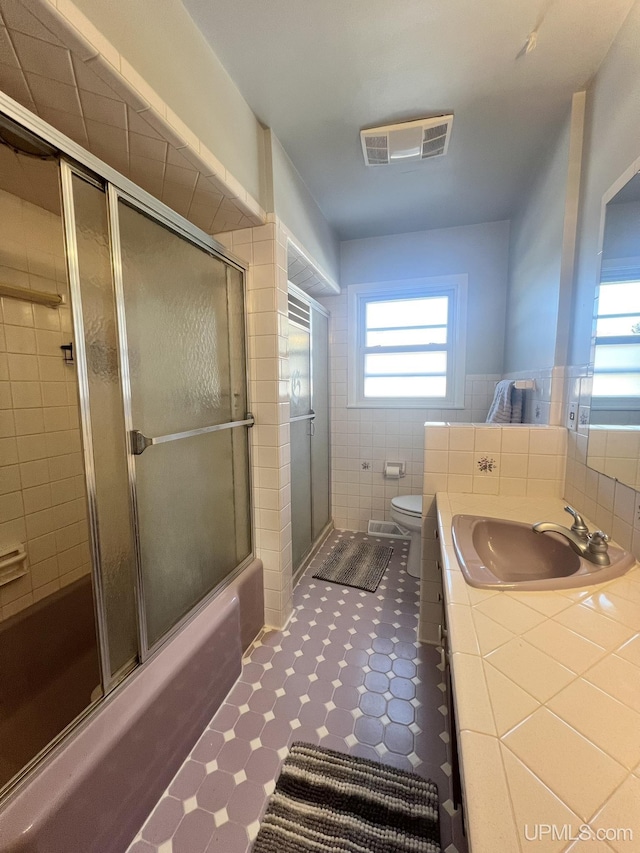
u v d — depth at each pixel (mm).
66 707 1235
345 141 1665
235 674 1474
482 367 2668
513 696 558
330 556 2596
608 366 1176
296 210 1880
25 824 724
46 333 1569
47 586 1586
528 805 413
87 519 969
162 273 1221
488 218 2475
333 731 1270
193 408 1396
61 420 1633
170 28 1024
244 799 1061
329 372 2965
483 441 1603
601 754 469
